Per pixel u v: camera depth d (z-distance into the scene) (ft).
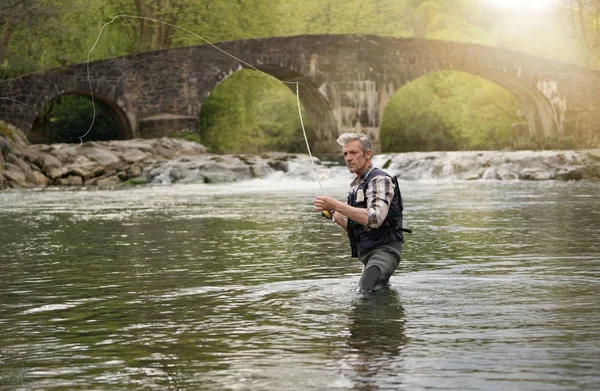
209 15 180.86
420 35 233.35
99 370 12.94
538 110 179.63
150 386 11.96
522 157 112.27
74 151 116.16
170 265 26.30
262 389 11.62
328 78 158.92
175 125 145.89
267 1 192.65
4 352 14.32
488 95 198.18
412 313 16.88
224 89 178.50
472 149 200.54
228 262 26.73
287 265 25.61
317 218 46.75
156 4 176.04
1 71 154.10
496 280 21.30
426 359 12.99
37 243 34.42
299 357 13.39
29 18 134.72
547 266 23.95
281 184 106.83
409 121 201.67
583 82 174.29
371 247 20.30
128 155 118.62
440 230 37.06
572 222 40.57
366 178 20.31
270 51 153.89
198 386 11.88
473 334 14.73
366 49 160.76
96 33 171.32
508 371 12.15
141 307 18.66
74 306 19.03
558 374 11.93
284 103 198.90
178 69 147.33
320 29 207.51
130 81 144.66
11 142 115.34
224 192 84.23
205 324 16.39
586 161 110.83
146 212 54.13
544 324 15.48
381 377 12.03
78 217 50.37
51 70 139.54
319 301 18.66
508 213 47.80
